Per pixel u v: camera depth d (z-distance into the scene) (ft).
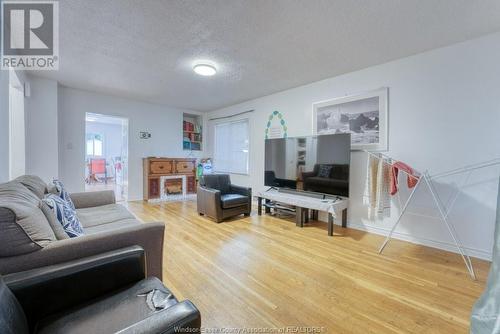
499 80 7.62
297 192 12.41
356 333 4.59
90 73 11.55
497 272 3.74
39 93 12.28
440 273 6.93
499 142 7.66
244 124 17.40
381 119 10.12
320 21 7.00
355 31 7.54
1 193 4.17
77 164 14.61
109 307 3.33
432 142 8.91
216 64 10.26
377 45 8.48
